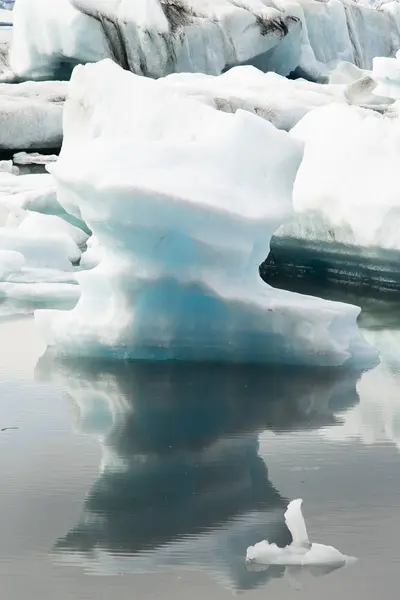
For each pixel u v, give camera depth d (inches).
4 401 983.6
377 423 922.1
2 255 1551.4
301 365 1090.7
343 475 798.5
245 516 719.1
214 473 801.6
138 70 3794.3
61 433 894.4
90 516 717.9
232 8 3927.2
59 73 3934.5
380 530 694.5
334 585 616.7
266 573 633.0
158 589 615.5
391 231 1455.5
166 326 1090.7
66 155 1106.1
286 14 3973.9
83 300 1130.0
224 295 1053.8
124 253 1062.4
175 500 751.1
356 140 1582.2
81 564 646.5
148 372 1067.3
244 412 948.6
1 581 625.9
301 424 919.7
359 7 4451.3
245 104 2628.0
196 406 964.0
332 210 1534.2
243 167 1064.8
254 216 1027.3
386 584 617.3
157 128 1164.5
